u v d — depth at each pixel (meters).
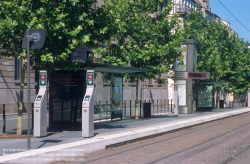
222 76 47.41
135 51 26.41
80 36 16.23
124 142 16.31
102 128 20.55
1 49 16.52
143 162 12.35
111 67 19.88
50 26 15.33
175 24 27.84
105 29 16.81
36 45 13.15
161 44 27.42
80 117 19.45
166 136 19.61
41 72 16.38
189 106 35.25
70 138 15.84
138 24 26.69
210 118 29.09
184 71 35.12
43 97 16.25
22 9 15.07
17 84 33.75
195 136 19.56
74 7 15.99
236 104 69.12
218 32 47.62
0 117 29.11
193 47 34.91
